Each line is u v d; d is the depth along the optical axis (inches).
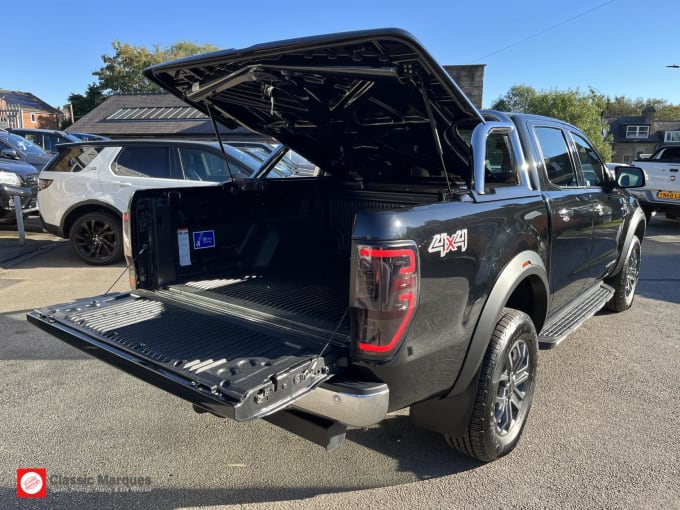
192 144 292.2
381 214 84.0
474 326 101.3
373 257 82.5
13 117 1430.9
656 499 102.3
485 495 104.2
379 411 82.3
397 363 85.4
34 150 501.7
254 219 157.2
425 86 106.3
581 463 114.4
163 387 84.8
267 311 116.0
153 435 126.4
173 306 120.6
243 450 120.5
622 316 215.8
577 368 163.9
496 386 106.2
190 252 140.8
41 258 327.9
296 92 127.3
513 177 126.9
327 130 150.7
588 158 174.1
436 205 94.3
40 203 309.6
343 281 144.6
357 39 91.8
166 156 293.6
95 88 2069.4
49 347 180.2
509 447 114.6
